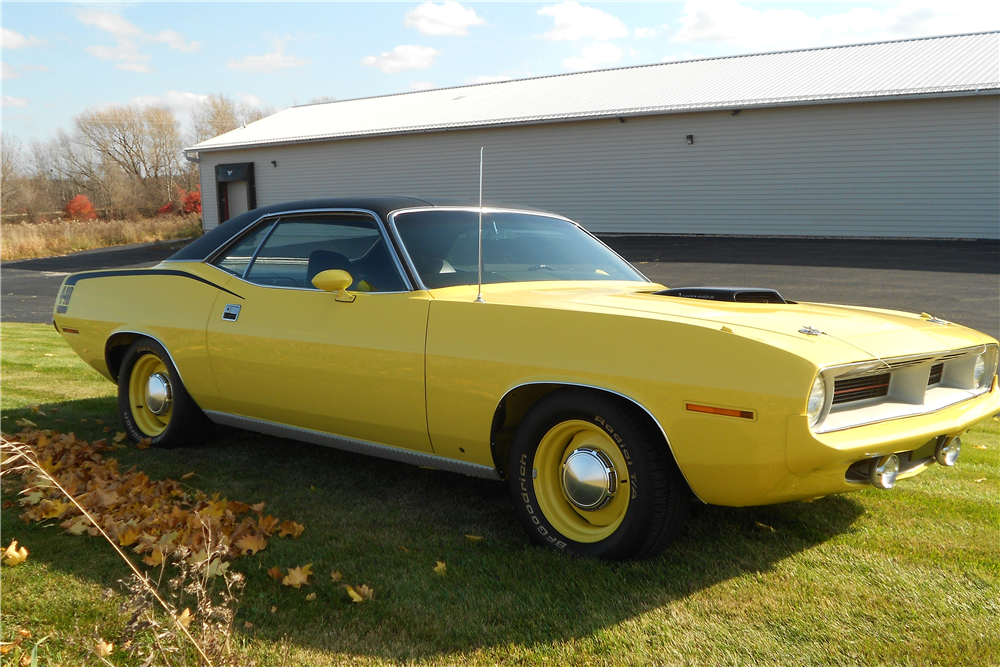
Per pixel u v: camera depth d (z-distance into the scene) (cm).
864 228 1909
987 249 1645
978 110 1745
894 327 287
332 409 346
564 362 275
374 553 293
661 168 2169
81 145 6762
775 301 326
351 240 361
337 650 224
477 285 338
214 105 6888
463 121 2483
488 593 259
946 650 225
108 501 330
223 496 359
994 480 392
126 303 448
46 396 590
